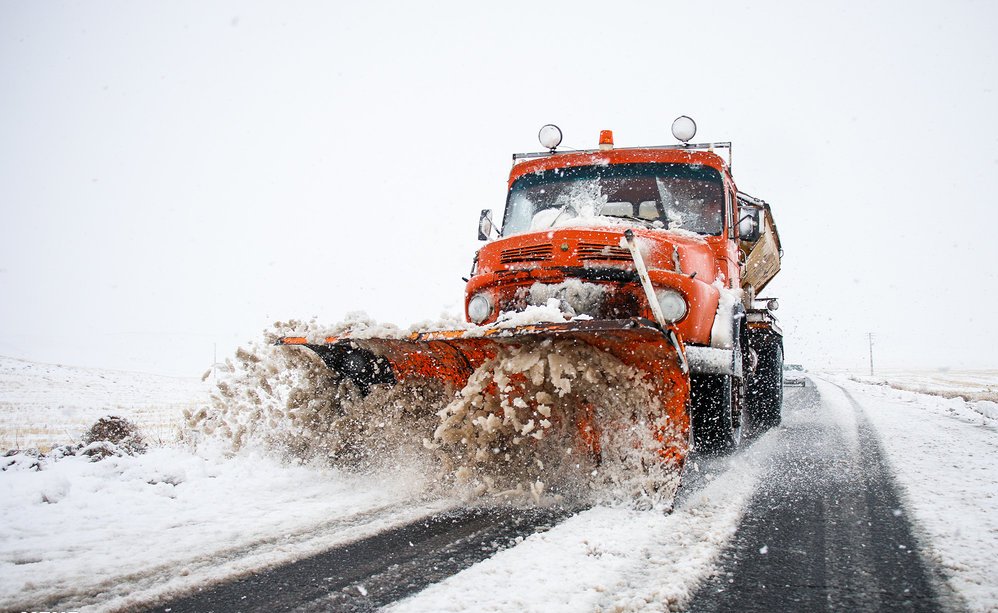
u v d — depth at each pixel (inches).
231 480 181.3
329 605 94.6
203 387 960.3
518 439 159.8
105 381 1002.1
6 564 114.5
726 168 240.2
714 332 185.3
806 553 117.0
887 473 191.3
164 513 149.6
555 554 114.3
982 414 394.3
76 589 102.5
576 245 185.3
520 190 259.3
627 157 244.1
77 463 198.4
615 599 93.9
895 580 103.6
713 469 197.0
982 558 112.2
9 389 776.3
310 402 196.4
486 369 160.7
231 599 98.0
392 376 190.9
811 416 390.6
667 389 149.8
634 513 141.9
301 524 139.3
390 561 114.0
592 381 150.0
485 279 198.2
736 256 245.0
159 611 93.8
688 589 99.0
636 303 179.9
